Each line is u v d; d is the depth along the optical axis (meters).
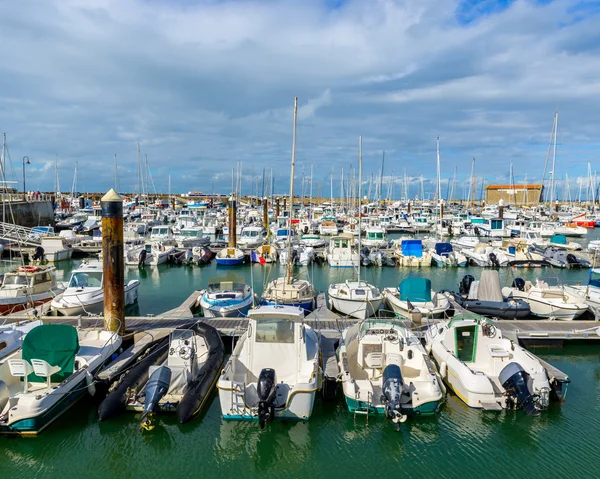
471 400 11.74
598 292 21.03
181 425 11.27
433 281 31.27
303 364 12.10
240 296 20.02
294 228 51.22
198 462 10.27
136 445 10.79
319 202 107.56
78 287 20.80
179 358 12.67
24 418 10.40
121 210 15.48
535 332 16.53
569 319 19.38
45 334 11.49
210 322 17.53
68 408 11.67
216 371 13.05
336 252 34.06
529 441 10.91
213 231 52.78
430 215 74.00
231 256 35.91
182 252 37.47
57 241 37.94
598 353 16.44
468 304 19.50
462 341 13.65
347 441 10.98
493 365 12.97
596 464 10.15
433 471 9.96
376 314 20.17
